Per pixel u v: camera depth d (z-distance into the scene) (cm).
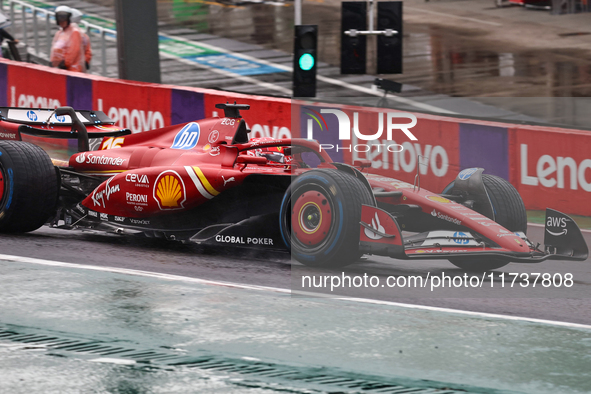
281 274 1161
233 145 1240
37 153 1355
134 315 918
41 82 2452
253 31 4728
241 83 3591
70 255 1243
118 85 2291
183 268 1184
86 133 1463
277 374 746
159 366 758
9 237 1361
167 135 1372
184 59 4100
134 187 1299
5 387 698
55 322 884
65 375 730
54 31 3994
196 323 896
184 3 5631
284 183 1186
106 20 4784
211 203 1245
